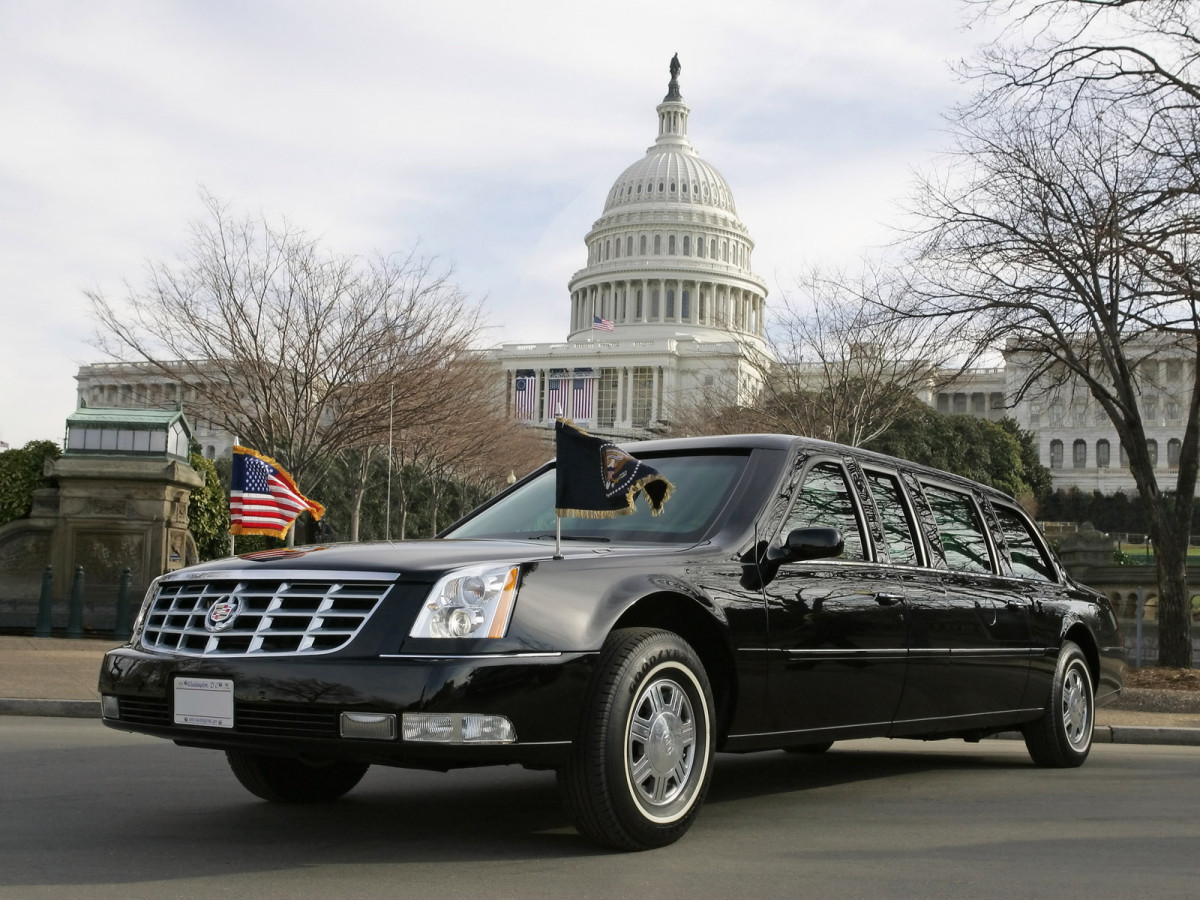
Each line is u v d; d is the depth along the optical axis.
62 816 5.29
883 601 5.83
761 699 5.13
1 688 11.80
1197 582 22.72
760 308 128.50
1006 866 4.47
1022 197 15.99
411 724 4.08
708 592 4.94
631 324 125.12
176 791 6.05
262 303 25.30
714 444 5.89
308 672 4.17
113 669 4.69
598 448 4.72
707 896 3.92
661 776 4.62
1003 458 76.38
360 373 26.50
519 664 4.21
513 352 118.38
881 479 6.41
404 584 4.30
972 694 6.55
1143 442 15.81
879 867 4.41
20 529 19.48
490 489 56.22
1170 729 10.58
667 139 135.88
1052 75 15.40
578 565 4.61
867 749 9.07
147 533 19.30
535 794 6.14
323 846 4.67
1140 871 4.42
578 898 3.85
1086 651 8.08
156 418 19.64
